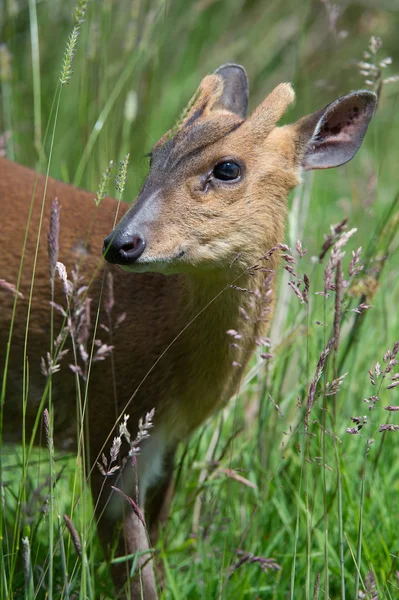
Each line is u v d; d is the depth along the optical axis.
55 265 5.98
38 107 8.83
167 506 7.63
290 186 7.17
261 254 6.92
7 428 7.48
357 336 8.27
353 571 7.20
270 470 7.99
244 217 6.73
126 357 6.99
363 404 8.56
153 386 7.00
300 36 10.57
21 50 12.39
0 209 7.34
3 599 5.97
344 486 7.50
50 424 5.67
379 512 7.61
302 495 7.78
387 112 14.44
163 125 12.46
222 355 7.10
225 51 14.25
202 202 6.57
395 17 15.16
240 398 8.76
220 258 6.67
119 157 9.58
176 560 7.69
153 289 7.08
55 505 6.67
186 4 14.00
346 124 7.50
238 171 6.71
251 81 14.20
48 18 12.55
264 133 6.96
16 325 7.13
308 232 11.27
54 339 7.11
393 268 10.59
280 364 8.55
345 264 10.76
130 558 6.84
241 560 6.53
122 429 5.88
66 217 7.39
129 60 10.75
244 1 15.02
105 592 7.04
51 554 5.70
